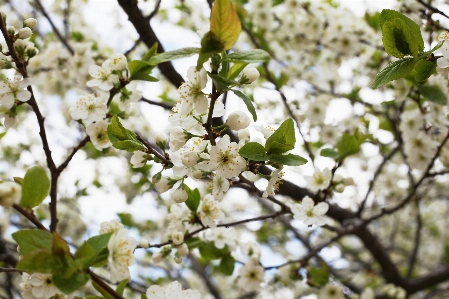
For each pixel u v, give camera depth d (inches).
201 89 82.7
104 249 81.9
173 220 126.0
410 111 171.6
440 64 89.1
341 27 216.1
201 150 91.7
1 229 229.3
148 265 278.4
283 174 96.0
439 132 192.2
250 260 159.0
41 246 71.9
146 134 217.2
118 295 77.0
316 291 173.0
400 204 176.6
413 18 180.7
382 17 91.8
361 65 222.1
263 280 159.2
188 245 136.4
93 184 252.7
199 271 234.7
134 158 95.9
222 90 78.9
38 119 114.0
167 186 100.5
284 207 134.0
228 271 139.9
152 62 76.4
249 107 76.7
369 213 265.9
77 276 71.6
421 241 352.8
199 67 73.7
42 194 77.4
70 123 247.6
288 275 163.6
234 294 317.7
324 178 141.2
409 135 171.2
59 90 236.7
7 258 161.6
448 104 145.2
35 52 114.6
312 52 245.3
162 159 95.7
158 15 250.2
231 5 69.9
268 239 309.1
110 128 97.9
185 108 83.9
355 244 366.6
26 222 250.4
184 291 91.6
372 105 210.4
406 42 88.1
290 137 83.7
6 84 109.4
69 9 252.5
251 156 82.4
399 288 203.0
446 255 247.8
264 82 238.4
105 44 215.0
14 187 71.1
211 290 230.2
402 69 88.7
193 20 255.9
